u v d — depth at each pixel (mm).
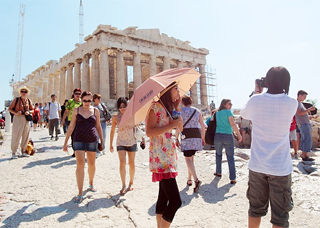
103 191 6062
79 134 5703
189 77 4352
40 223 4359
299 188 5961
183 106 6496
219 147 7020
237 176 7211
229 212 4914
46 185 6441
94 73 40562
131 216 4660
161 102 3613
